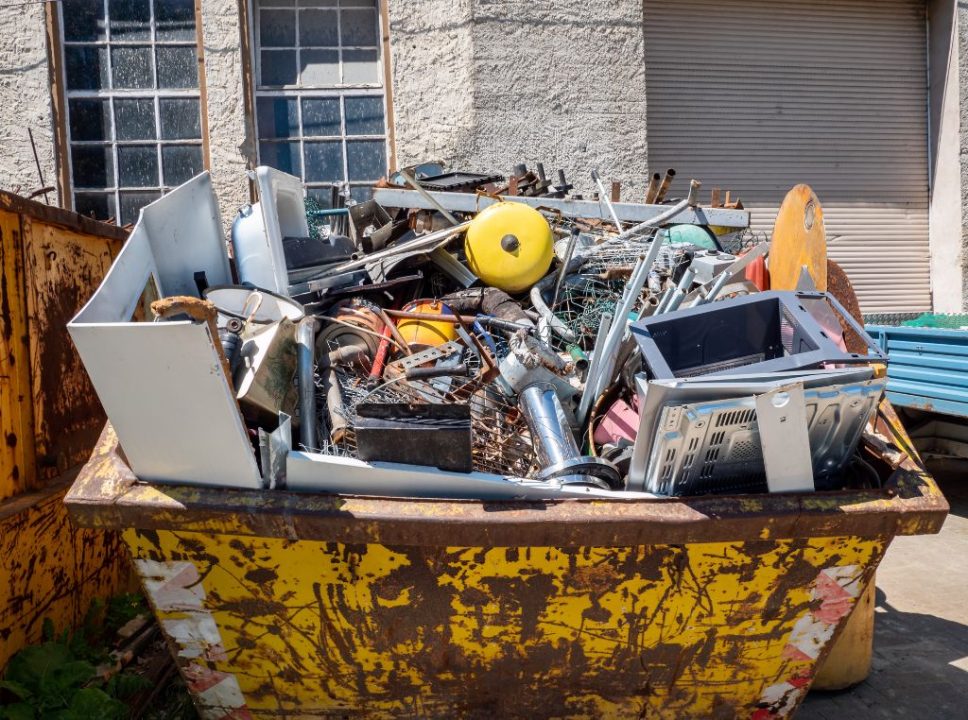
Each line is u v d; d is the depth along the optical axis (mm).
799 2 7520
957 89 7586
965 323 6281
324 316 2797
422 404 1993
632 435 2512
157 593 2051
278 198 3268
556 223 4086
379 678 2162
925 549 4508
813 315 2438
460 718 2240
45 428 2818
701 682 2252
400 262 3355
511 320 2893
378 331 2797
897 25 7754
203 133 6066
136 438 1904
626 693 2240
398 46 6121
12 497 2590
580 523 1880
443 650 2111
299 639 2098
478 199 4117
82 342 1802
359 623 2059
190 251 2740
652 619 2098
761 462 2092
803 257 2971
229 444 1887
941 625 3551
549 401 2414
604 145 6371
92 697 2389
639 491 2072
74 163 5996
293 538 1892
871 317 7824
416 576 1981
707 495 1996
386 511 1873
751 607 2111
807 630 2191
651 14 7230
